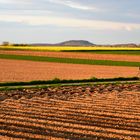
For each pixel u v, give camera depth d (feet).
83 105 85.71
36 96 99.96
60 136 55.67
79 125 63.52
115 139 55.21
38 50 418.72
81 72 196.75
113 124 65.57
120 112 77.56
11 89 113.70
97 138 55.36
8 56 324.60
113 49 479.00
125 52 408.05
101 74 186.70
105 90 118.01
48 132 57.88
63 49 452.35
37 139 53.72
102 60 302.04
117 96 103.91
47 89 116.57
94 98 98.63
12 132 57.31
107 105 86.43
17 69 206.08
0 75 168.25
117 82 143.33
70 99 95.66
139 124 66.18
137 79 160.97
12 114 71.92
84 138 55.01
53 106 83.41
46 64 251.39
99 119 69.46
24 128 60.13
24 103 87.15
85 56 340.80
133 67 239.50
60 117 70.28
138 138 56.34
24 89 114.83
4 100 91.50
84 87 124.47
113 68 229.04
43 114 72.74
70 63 267.18
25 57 317.42
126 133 59.16
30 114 72.49
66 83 138.00
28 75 172.45
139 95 107.24
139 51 435.53
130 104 88.79
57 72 193.77
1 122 64.18
